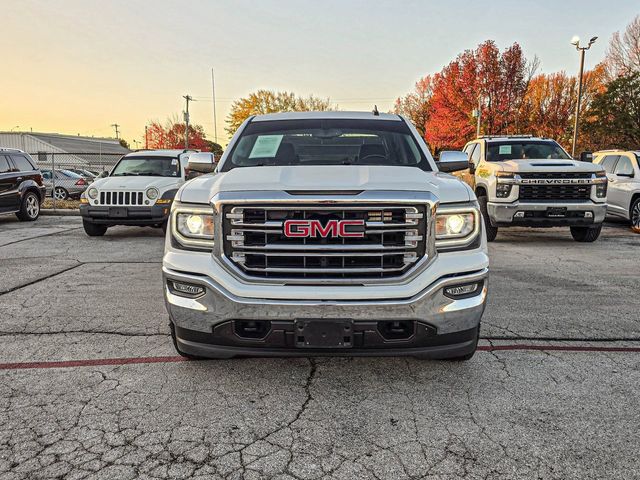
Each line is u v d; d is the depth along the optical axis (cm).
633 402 298
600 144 2972
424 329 285
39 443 254
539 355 372
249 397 305
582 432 265
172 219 310
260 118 465
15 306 498
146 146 5691
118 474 229
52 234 1043
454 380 329
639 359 365
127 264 715
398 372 342
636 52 3466
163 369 346
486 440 258
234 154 418
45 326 438
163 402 298
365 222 282
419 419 279
